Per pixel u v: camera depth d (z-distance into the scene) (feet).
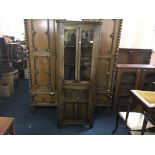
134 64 10.20
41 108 10.37
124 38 10.41
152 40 10.54
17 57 15.28
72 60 7.67
